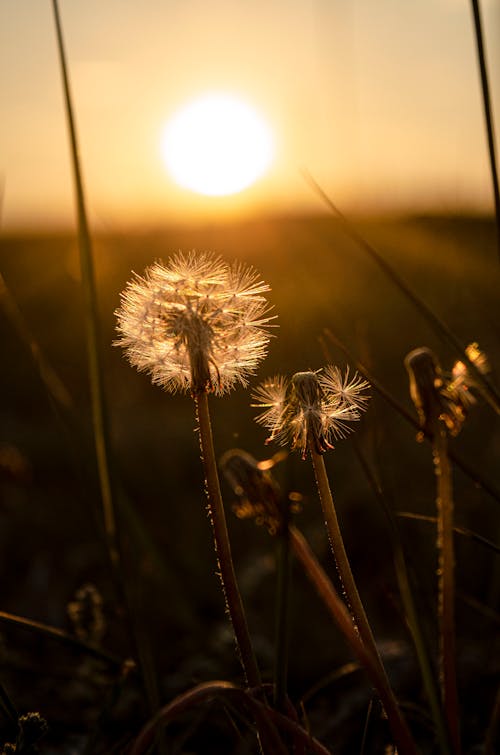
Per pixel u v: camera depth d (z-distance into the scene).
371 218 4.30
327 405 1.75
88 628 3.22
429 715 2.50
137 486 6.54
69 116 2.44
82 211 2.45
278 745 1.70
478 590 4.01
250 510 2.16
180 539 5.43
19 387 10.05
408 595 2.02
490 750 2.21
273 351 5.80
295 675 3.66
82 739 2.95
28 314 11.81
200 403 1.74
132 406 8.77
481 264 3.86
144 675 2.27
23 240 16.73
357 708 3.15
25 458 7.39
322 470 1.74
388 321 6.20
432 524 3.93
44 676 3.55
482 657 3.41
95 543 5.70
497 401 2.07
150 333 1.75
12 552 5.59
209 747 3.03
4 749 2.19
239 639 1.79
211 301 1.75
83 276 2.44
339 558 1.76
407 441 5.07
